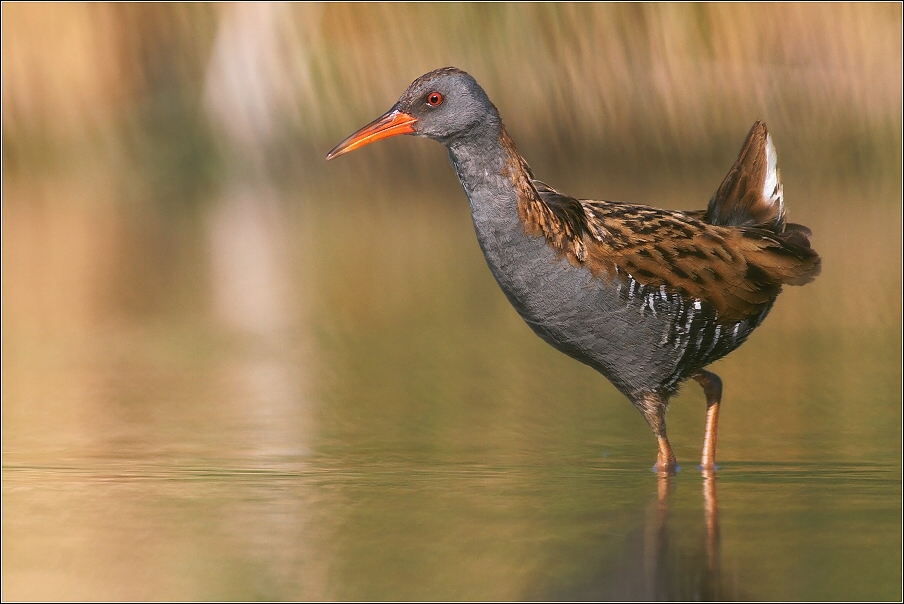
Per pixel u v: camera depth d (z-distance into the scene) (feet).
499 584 22.48
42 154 96.37
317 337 51.62
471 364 46.70
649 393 32.78
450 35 87.45
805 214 77.71
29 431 36.14
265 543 25.20
